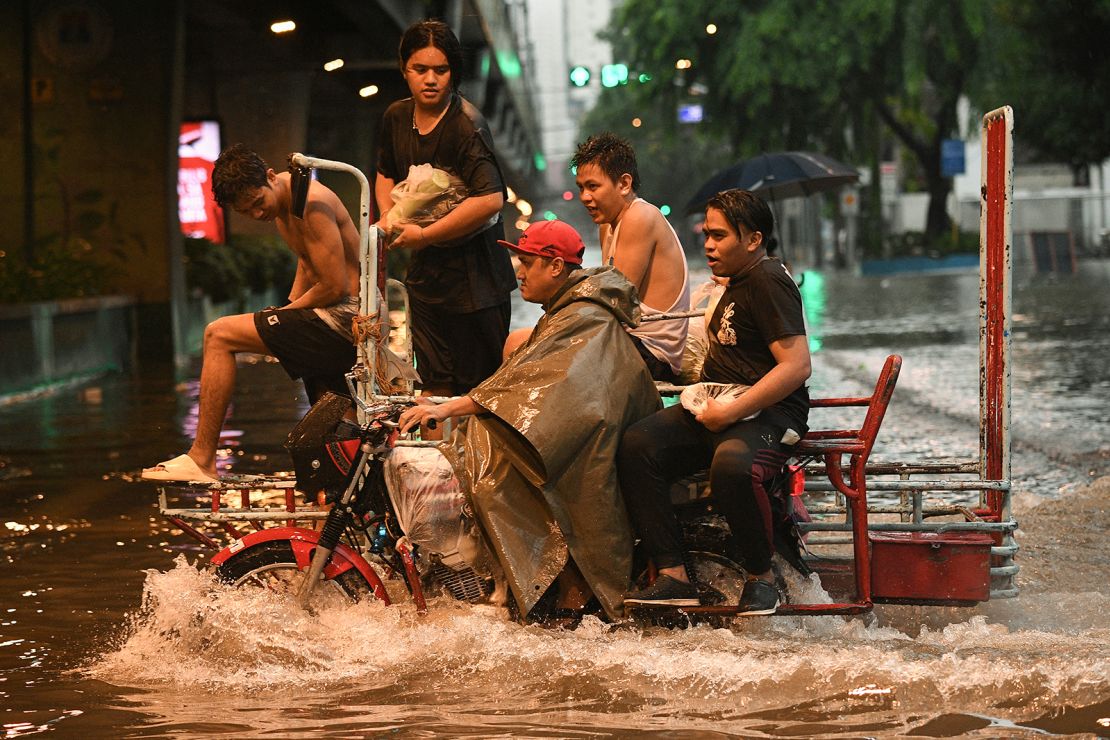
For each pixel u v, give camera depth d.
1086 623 11.57
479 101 80.06
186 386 34.12
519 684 9.91
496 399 10.78
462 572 11.26
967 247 106.81
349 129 86.12
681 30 91.31
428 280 14.23
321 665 10.46
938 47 91.62
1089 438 21.84
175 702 9.77
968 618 11.74
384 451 11.00
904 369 33.44
